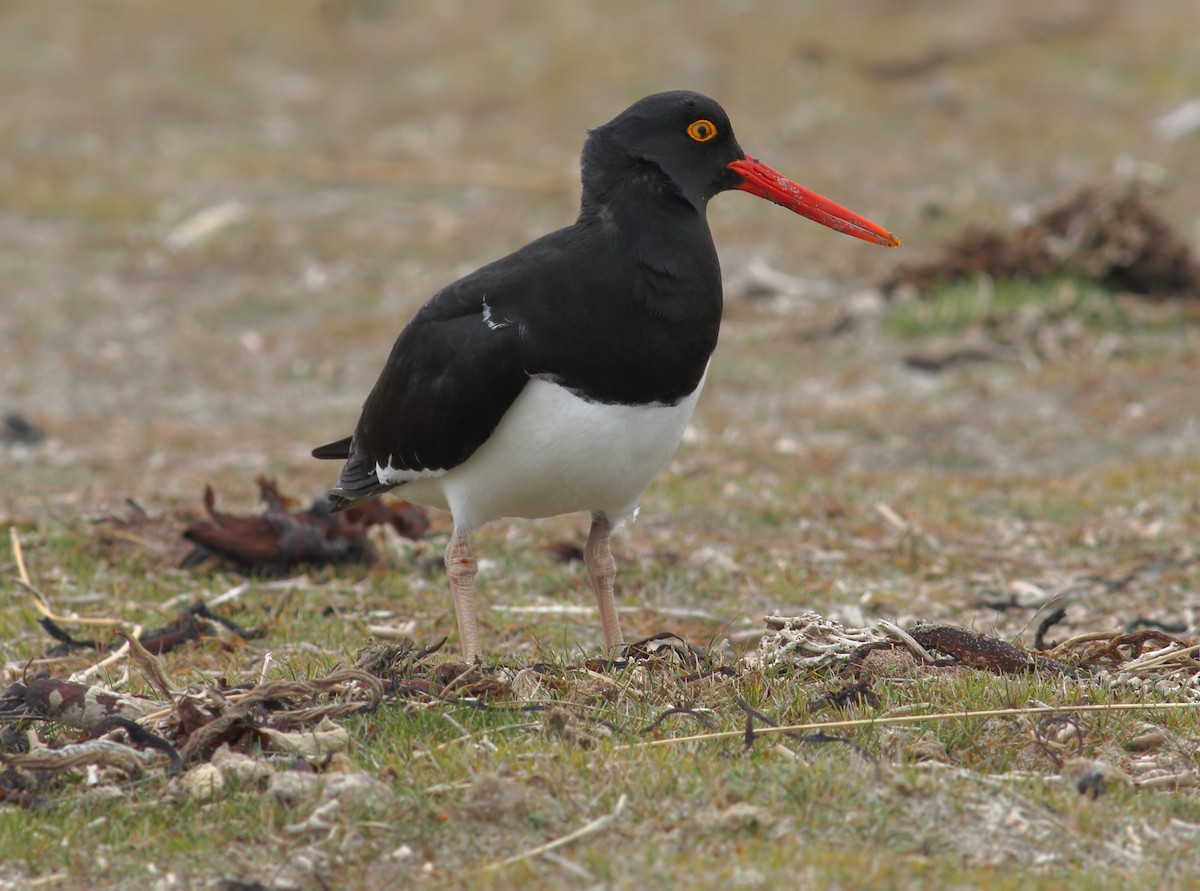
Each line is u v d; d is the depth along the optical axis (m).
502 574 11.19
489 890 5.93
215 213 22.80
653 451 8.22
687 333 8.01
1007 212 21.70
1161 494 12.76
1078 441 14.63
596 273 7.86
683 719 7.41
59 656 9.33
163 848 6.36
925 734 7.11
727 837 6.24
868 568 11.44
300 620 9.95
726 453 14.34
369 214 23.11
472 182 24.39
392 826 6.39
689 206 8.20
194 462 14.38
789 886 5.82
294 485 13.46
